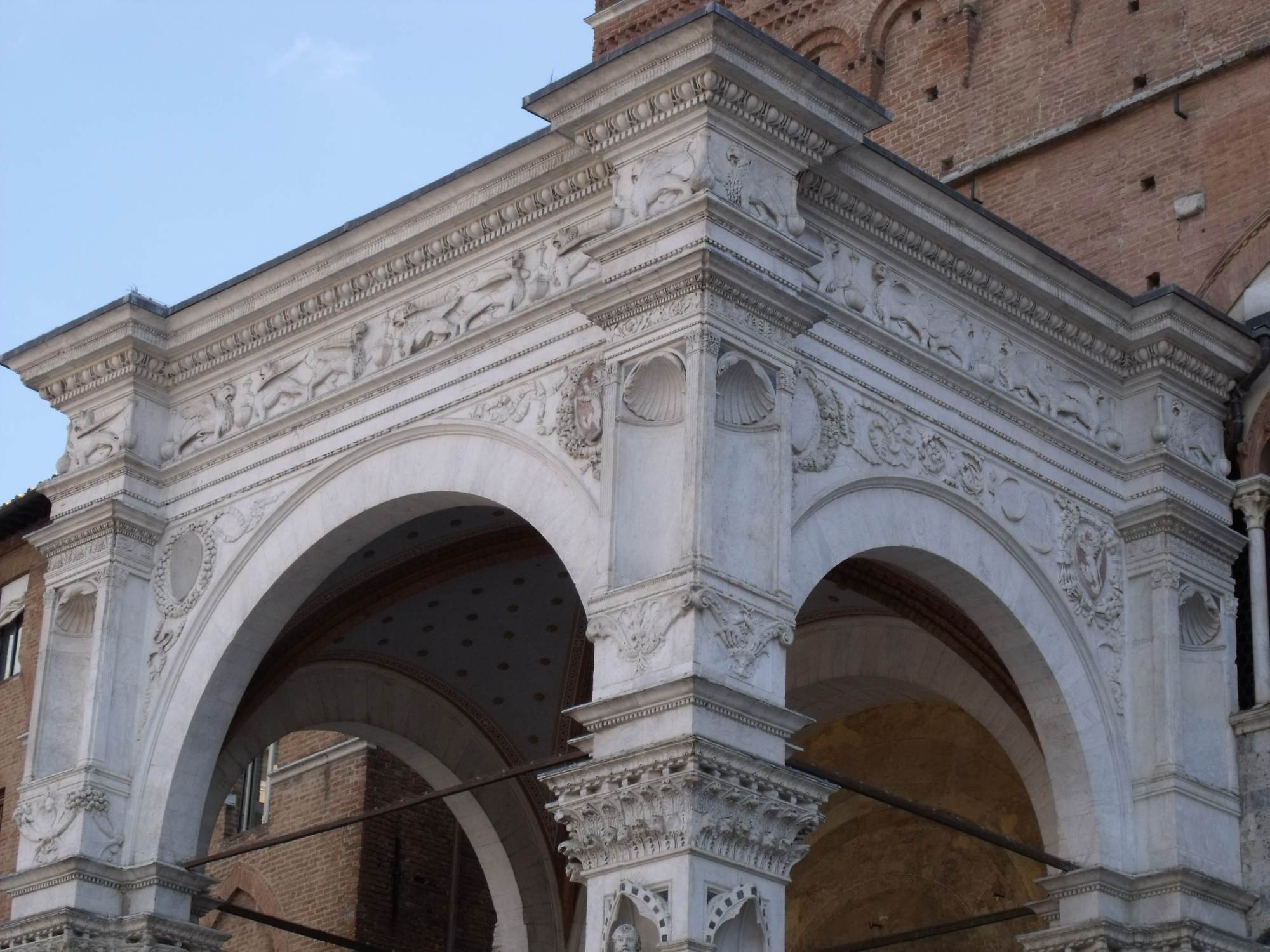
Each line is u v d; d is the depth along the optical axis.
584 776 18.78
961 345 22.72
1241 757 23.83
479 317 22.48
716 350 19.58
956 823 22.02
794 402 20.62
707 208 19.77
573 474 20.86
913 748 28.30
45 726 24.56
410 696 28.58
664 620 18.86
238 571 24.03
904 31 33.22
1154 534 23.86
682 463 19.33
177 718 24.00
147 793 23.94
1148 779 23.12
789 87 20.55
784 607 19.42
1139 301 24.16
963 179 31.30
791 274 20.44
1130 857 22.95
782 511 19.67
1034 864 26.81
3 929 23.67
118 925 23.41
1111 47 30.41
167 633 24.45
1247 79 28.67
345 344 23.77
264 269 24.11
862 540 21.02
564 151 21.61
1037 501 23.11
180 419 25.30
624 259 20.38
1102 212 29.62
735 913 18.14
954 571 22.14
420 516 24.25
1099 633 23.42
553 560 26.45
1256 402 25.20
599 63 20.64
